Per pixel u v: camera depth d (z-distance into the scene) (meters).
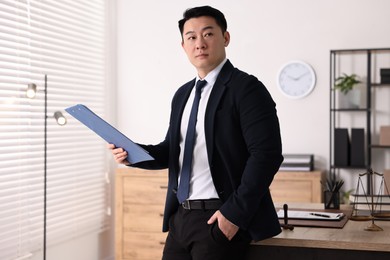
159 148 2.60
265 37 5.55
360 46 5.36
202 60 2.32
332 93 5.45
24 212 4.44
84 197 5.30
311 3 5.45
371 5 5.32
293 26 5.49
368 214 3.00
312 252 2.40
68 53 5.08
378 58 5.35
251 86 2.24
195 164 2.31
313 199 5.00
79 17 5.25
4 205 4.21
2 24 4.22
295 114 5.50
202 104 2.34
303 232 2.51
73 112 2.40
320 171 5.14
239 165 2.25
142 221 5.34
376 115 5.37
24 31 4.47
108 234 5.72
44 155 4.26
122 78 5.93
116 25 5.93
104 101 5.72
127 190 5.38
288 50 5.51
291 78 5.49
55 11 4.88
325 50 5.43
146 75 5.88
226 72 2.32
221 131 2.25
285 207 2.64
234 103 2.24
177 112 2.45
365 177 5.37
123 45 5.93
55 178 4.85
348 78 5.21
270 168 2.16
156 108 5.86
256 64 5.58
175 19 5.80
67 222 5.02
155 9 5.84
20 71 4.41
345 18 5.38
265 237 2.23
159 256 5.31
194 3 5.74
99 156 5.57
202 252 2.24
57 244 4.89
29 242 4.49
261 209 2.25
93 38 5.50
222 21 2.36
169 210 2.41
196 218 2.27
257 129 2.18
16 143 4.36
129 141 2.30
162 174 5.27
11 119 4.31
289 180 5.06
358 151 5.23
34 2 4.59
